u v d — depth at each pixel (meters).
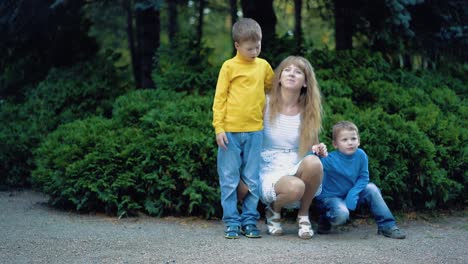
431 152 5.39
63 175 5.55
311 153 4.49
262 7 8.32
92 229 4.70
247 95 4.29
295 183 4.22
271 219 4.51
